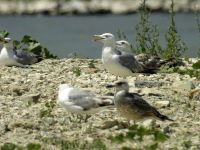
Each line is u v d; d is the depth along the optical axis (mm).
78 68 19578
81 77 18344
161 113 15055
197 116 14953
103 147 12547
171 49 21656
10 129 13781
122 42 19734
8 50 20094
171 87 17125
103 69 19703
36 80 17750
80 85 17250
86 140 13000
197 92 16297
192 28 46625
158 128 13852
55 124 14211
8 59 19953
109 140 13086
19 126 13898
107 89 16672
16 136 13367
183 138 13203
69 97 14195
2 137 13312
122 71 17375
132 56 17578
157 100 15906
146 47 21984
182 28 47000
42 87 17062
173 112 15172
